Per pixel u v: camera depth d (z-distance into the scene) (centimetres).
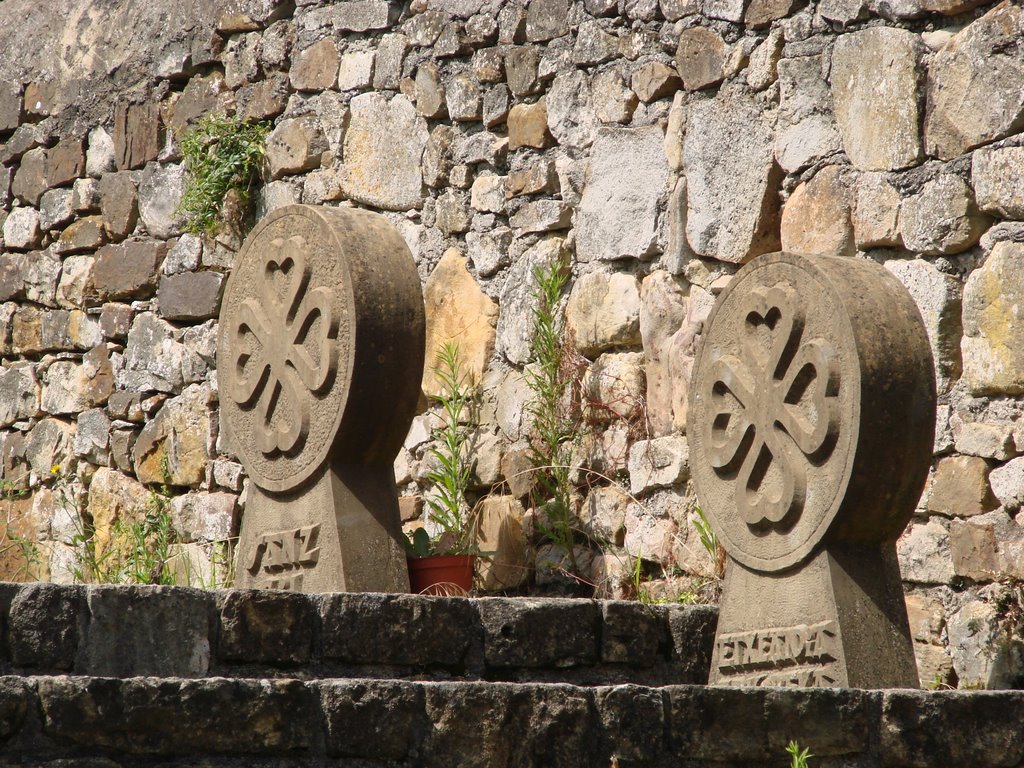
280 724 739
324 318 1132
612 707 784
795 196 1253
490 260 1502
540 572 1418
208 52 1789
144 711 715
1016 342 1092
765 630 966
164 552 1705
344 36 1656
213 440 1727
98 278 1873
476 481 1484
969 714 834
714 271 1326
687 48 1354
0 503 1956
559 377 1427
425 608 915
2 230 2019
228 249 1744
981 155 1120
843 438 914
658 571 1348
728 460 1002
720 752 797
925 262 1157
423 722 761
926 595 1138
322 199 1661
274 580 1174
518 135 1491
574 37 1456
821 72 1242
